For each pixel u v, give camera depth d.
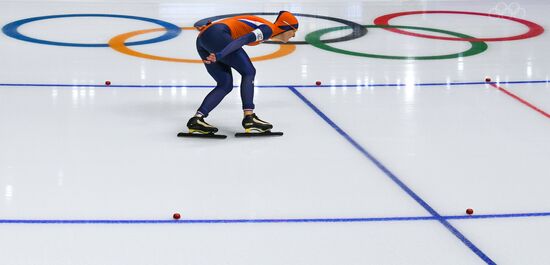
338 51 18.39
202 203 8.89
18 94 13.66
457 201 9.13
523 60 17.67
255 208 8.78
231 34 11.20
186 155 10.62
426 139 11.63
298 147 11.10
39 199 8.89
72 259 7.40
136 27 20.69
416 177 9.95
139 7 23.91
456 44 19.44
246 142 11.29
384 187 9.55
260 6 24.64
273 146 11.13
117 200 8.91
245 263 7.40
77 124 11.98
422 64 17.11
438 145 11.34
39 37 18.89
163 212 8.59
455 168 10.33
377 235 8.10
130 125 12.02
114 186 9.37
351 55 17.94
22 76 14.99
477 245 7.92
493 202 9.12
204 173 9.91
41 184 9.38
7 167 9.94
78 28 20.23
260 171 10.04
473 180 9.87
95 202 8.84
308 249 7.73
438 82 15.45
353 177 9.89
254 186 9.48
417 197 9.24
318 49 18.58
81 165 10.10
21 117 12.26
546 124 12.59
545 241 8.05
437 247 7.85
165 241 7.84
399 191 9.42
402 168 10.29
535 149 11.23
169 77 15.36
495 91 14.80
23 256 7.44
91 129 11.74
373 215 8.65
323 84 15.12
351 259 7.54
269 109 13.16
